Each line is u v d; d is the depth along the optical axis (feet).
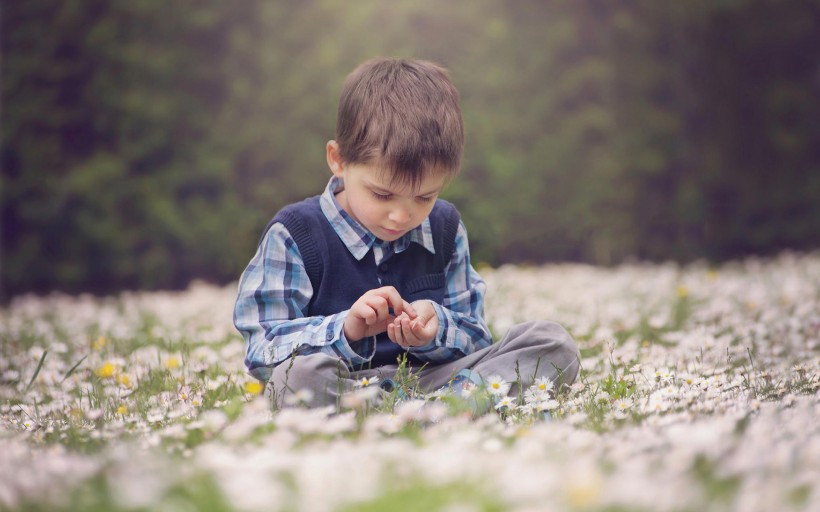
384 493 5.01
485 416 7.82
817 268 23.71
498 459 5.64
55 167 25.91
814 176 30.45
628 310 17.62
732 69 30.17
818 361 11.01
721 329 14.52
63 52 25.75
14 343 15.29
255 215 26.53
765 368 10.69
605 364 11.54
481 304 10.04
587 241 29.68
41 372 12.04
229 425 7.46
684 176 30.07
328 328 8.61
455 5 27.78
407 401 8.20
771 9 29.94
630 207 29.71
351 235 9.31
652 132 29.45
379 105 8.59
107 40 25.73
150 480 5.26
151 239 26.32
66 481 5.55
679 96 29.89
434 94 8.82
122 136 26.13
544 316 16.96
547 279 23.94
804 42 30.37
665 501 4.67
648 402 8.04
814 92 30.58
